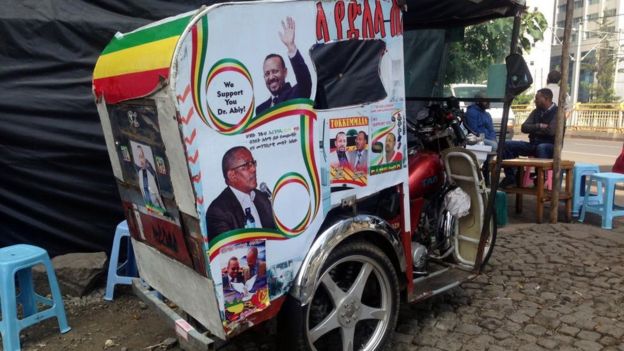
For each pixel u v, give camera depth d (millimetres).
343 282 3023
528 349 3303
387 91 3012
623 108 19422
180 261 2594
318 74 2611
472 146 4281
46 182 4473
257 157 2379
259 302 2486
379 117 2973
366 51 2846
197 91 2145
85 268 4230
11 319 3367
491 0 3773
